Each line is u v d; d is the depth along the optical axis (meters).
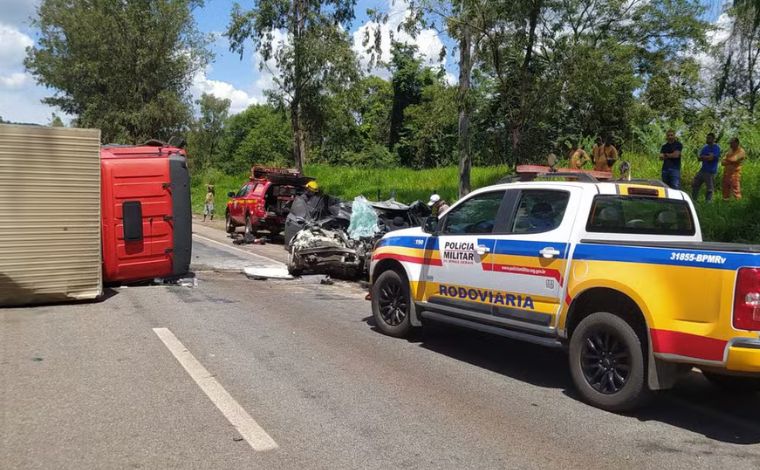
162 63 42.47
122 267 10.16
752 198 11.91
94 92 44.00
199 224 27.42
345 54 24.06
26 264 8.53
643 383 5.02
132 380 5.62
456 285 6.71
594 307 5.53
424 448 4.36
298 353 6.74
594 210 5.69
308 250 12.16
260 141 88.69
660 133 19.69
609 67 17.97
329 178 32.38
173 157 10.66
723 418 5.20
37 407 4.93
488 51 15.16
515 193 6.33
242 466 3.97
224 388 5.48
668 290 4.80
